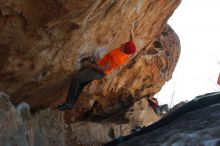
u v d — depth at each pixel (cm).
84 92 1154
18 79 788
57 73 855
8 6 626
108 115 1384
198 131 596
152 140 634
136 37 1095
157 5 1020
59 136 1095
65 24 708
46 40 720
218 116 643
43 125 1023
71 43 789
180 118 698
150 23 1105
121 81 1295
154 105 1659
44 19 671
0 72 740
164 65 1418
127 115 1455
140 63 1295
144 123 1578
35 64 763
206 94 736
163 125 723
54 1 649
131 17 939
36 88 872
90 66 889
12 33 670
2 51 701
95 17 775
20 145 696
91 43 864
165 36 1440
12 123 686
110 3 781
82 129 1312
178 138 594
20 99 877
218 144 543
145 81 1404
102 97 1291
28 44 704
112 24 880
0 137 650
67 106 923
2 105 677
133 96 1415
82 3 674
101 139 1391
